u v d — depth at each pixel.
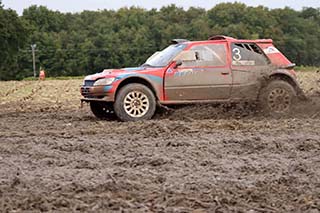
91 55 102.75
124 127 13.29
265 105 15.60
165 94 15.30
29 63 104.12
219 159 9.14
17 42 98.12
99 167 8.55
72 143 10.67
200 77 15.43
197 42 15.64
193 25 98.88
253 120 14.72
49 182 7.44
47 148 10.29
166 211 6.11
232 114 15.66
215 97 15.55
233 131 12.24
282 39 88.44
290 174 7.95
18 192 6.92
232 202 6.47
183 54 15.47
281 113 15.60
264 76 15.66
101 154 9.66
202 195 6.78
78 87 37.97
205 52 15.59
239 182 7.45
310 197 6.71
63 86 39.88
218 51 15.64
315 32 90.19
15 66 100.19
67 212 6.10
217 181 7.53
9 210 6.16
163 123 13.30
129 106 15.06
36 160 9.15
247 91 15.64
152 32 101.94
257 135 11.52
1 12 95.94
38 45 104.88
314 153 9.58
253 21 92.50
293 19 90.62
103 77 15.10
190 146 10.26
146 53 100.50
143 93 15.11
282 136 11.32
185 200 6.53
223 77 15.52
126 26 105.25
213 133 11.92
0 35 95.69
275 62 15.95
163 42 100.38
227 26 94.25
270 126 13.10
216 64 15.55
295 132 11.95
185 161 8.95
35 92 33.00
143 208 6.21
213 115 15.50
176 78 15.31
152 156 9.24
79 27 109.19
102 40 102.75
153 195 6.75
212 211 6.13
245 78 15.66
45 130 13.18
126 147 10.25
